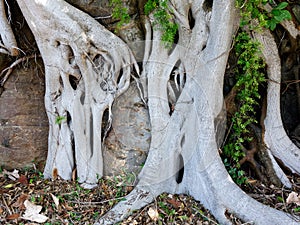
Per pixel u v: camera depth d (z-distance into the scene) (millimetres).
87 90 1408
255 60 1482
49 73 1423
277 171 1546
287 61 1675
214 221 1274
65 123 1476
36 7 1295
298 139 1733
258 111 1607
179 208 1326
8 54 1521
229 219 1266
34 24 1341
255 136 1594
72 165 1492
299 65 1687
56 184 1464
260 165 1583
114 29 1435
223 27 1322
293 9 1562
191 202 1353
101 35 1363
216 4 1326
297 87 1729
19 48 1531
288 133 1757
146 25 1396
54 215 1294
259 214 1244
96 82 1408
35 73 1588
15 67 1567
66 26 1321
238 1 1319
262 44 1473
